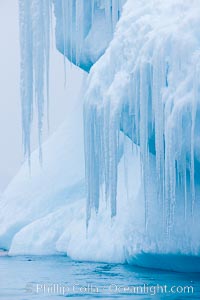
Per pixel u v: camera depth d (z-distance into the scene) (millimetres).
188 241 13812
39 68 16609
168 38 13234
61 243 20844
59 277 14164
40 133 16312
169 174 13773
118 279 13375
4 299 10781
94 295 11164
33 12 16781
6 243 25141
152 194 14648
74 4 18906
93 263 17656
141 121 13562
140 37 13945
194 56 12891
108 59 14961
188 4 13570
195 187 13969
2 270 16297
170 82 13133
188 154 13070
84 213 21109
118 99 14062
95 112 14758
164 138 13695
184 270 14578
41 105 16500
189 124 12922
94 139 14820
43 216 25016
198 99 12711
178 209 14047
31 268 16734
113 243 17938
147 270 15219
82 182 25406
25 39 16797
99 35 18594
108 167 14383
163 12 13875
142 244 14883
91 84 14953
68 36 18984
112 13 18000
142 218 15164
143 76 13594
